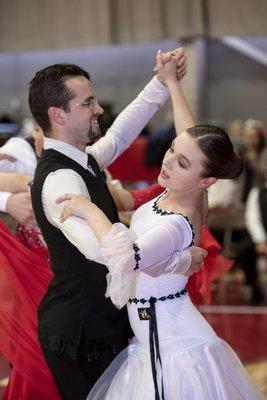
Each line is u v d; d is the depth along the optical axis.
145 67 19.83
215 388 4.12
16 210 4.82
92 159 4.60
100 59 20.31
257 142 13.65
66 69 4.43
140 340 4.32
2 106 21.06
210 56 18.95
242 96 18.88
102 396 4.37
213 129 4.18
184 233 4.00
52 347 4.37
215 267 5.29
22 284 4.91
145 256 3.77
